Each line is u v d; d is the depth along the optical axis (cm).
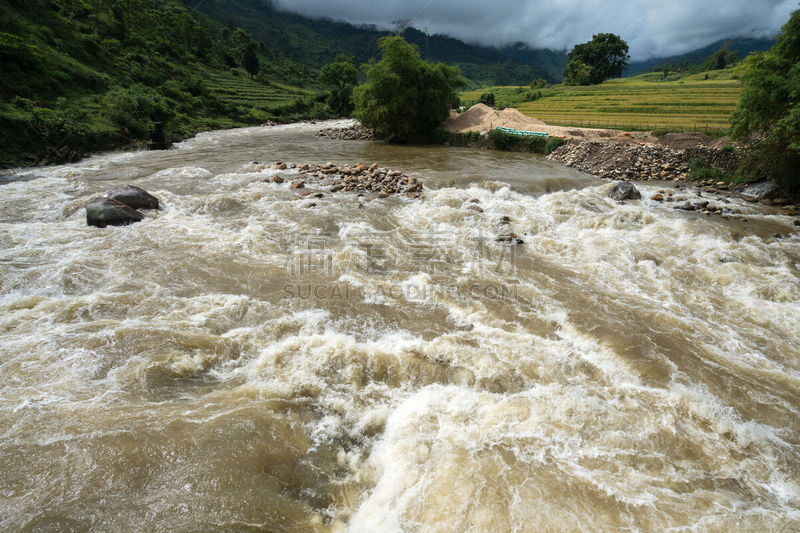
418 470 532
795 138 1658
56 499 442
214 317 859
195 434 542
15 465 477
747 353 827
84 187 1825
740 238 1423
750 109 1783
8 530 406
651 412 648
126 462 490
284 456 540
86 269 1046
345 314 907
